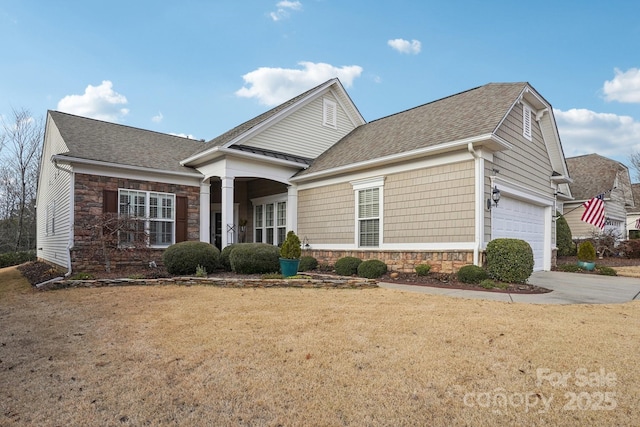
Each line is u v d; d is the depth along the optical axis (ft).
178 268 32.24
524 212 38.81
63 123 43.37
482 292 24.99
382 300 22.12
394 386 10.78
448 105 41.14
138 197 39.19
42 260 58.90
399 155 33.60
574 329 15.61
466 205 30.27
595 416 9.18
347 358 12.83
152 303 22.08
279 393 10.51
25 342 15.44
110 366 12.63
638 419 9.01
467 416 9.23
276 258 32.96
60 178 41.45
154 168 39.50
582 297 23.72
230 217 40.04
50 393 10.80
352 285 26.99
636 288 27.99
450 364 12.15
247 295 24.31
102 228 34.06
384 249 35.73
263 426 8.96
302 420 9.18
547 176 44.29
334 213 41.19
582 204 69.67
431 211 32.48
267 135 44.01
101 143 40.98
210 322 17.56
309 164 46.06
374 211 37.09
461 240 30.45
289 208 45.85
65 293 25.96
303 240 44.57
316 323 17.04
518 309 19.48
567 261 54.13
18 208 92.07
